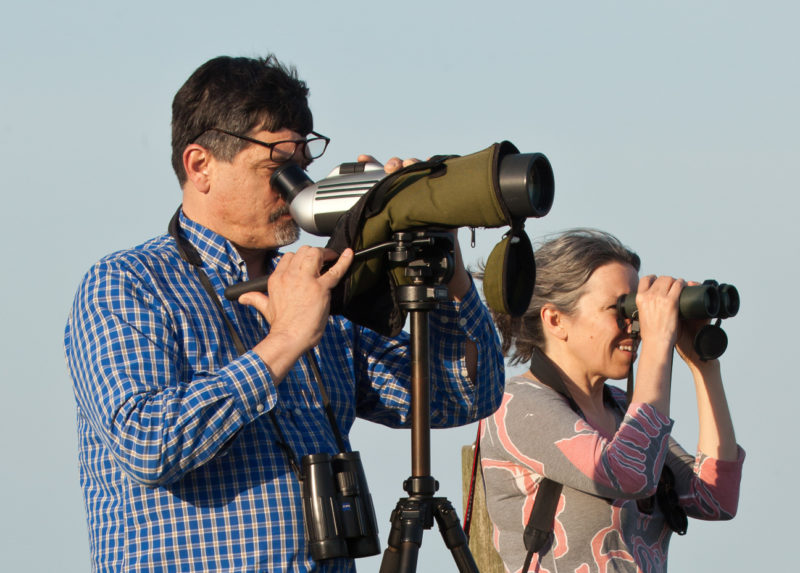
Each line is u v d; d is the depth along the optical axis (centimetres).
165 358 668
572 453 851
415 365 640
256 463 680
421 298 640
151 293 695
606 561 855
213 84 747
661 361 879
